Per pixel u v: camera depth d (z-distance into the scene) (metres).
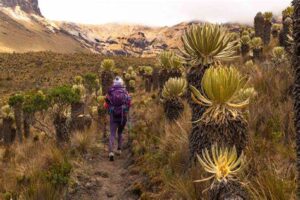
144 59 118.56
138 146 6.87
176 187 4.16
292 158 3.92
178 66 8.97
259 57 10.87
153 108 9.73
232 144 3.77
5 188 6.12
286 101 5.51
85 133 8.33
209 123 3.83
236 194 2.98
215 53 4.64
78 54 122.19
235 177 3.16
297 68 2.45
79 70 89.56
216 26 4.60
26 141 11.69
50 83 70.88
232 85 3.83
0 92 65.19
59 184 5.46
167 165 5.12
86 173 6.21
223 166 3.12
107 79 14.02
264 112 5.24
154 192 4.76
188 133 5.38
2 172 7.47
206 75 3.93
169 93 6.98
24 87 70.25
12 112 14.23
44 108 10.31
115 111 7.23
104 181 5.93
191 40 4.66
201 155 4.01
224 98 3.85
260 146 4.30
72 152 7.35
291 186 3.33
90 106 14.18
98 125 10.42
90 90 16.73
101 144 8.43
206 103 4.18
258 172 3.70
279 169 3.71
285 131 4.46
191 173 4.11
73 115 9.56
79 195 5.44
